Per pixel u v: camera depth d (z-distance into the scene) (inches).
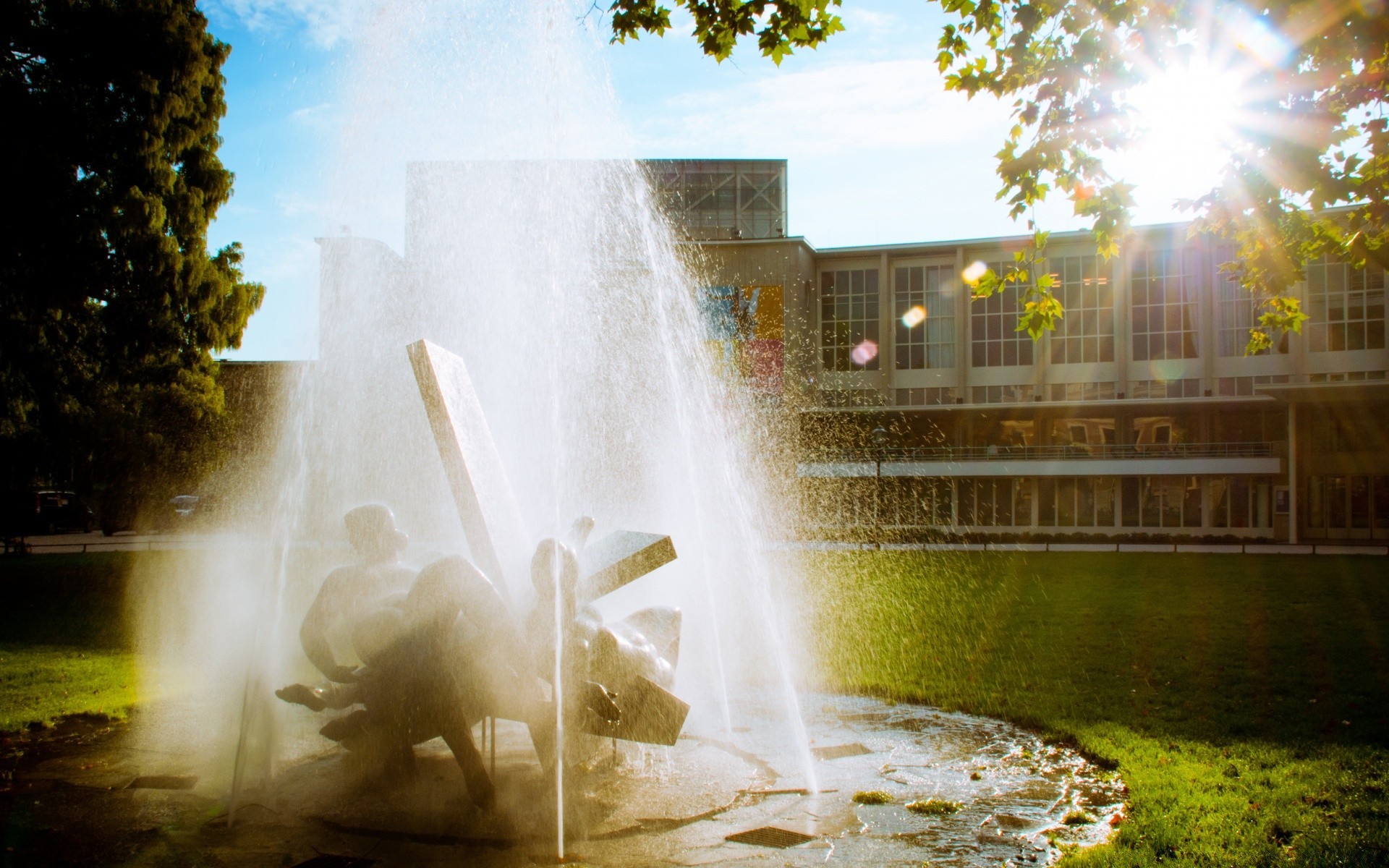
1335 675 364.8
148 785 224.8
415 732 205.8
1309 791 213.0
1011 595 684.7
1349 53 298.7
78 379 849.5
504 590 213.9
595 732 214.1
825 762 248.1
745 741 269.6
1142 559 1100.5
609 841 188.1
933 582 788.0
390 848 183.3
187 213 748.0
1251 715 298.0
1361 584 766.5
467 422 234.2
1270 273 395.9
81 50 670.5
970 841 188.9
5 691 340.5
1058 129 324.2
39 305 705.6
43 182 639.1
